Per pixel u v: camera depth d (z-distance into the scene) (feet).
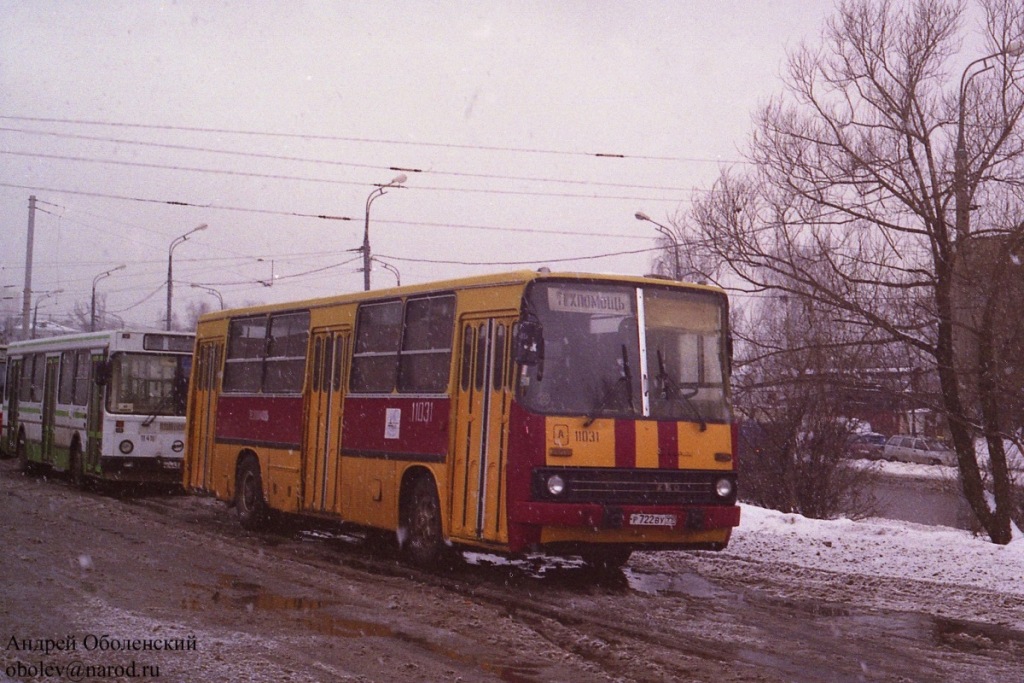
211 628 28.14
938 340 66.28
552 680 24.03
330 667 24.35
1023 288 63.05
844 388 70.64
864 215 66.13
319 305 50.21
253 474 54.08
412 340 43.16
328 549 47.26
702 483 37.81
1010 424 64.85
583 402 36.45
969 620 33.17
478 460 38.11
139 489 76.28
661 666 25.68
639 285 38.40
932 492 116.47
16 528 48.44
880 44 65.67
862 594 37.27
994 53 63.62
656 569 42.29
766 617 32.65
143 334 69.00
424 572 40.42
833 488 77.51
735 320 77.51
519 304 36.96
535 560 44.34
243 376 56.65
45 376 82.53
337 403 47.73
